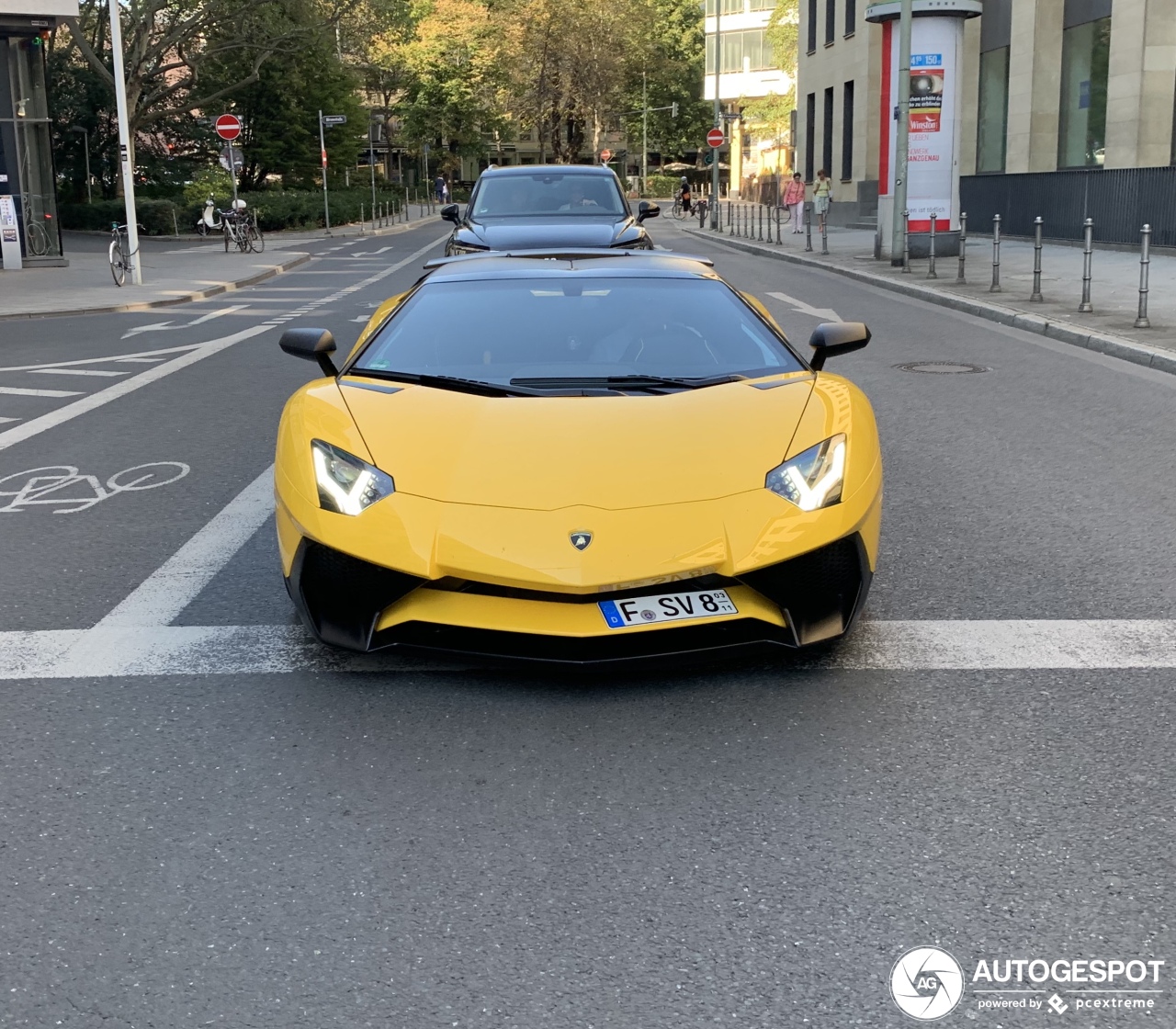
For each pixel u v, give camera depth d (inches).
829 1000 93.5
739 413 164.6
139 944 102.0
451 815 123.6
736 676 158.9
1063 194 1005.2
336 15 1813.5
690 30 3956.7
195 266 1070.4
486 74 3169.3
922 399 378.0
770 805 124.6
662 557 143.3
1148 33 936.3
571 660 146.5
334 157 2498.8
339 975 97.5
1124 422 337.7
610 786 129.4
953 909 105.7
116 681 160.4
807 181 1865.2
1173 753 135.3
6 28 1024.9
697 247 1286.9
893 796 126.3
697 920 104.5
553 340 191.0
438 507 149.0
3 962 99.7
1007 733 141.0
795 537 147.4
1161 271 744.3
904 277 761.6
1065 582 197.6
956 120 908.6
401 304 207.2
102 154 2057.1
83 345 548.4
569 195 506.3
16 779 132.6
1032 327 532.7
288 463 160.9
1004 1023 90.8
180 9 1771.7
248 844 118.3
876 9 899.4
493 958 99.4
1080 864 112.7
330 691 155.9
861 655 165.8
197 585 201.6
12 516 252.4
